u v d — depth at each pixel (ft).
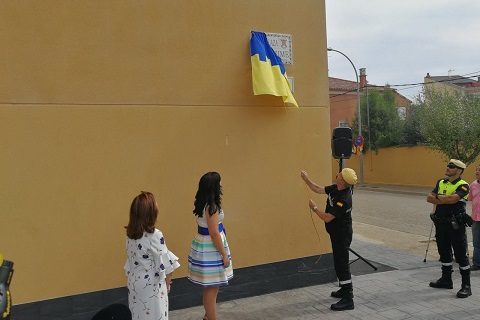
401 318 16.43
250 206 18.69
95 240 15.79
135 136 16.49
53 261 15.17
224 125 18.17
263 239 18.95
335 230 17.60
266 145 19.06
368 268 23.77
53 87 15.25
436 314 16.79
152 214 12.43
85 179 15.67
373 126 88.43
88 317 15.58
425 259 25.20
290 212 19.56
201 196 14.64
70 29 15.49
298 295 18.90
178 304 17.31
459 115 62.08
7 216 14.56
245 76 18.62
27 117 14.87
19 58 14.78
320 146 20.35
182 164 17.31
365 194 71.10
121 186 16.24
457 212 18.99
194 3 17.57
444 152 65.72
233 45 18.39
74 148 15.52
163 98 17.01
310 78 20.17
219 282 14.43
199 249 14.57
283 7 19.53
